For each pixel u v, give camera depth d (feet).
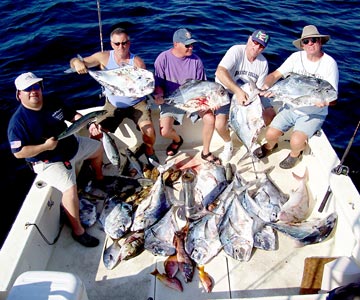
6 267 9.31
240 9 30.53
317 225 11.73
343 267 9.42
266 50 25.20
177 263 10.92
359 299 7.89
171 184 13.91
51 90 21.88
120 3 30.99
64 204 11.38
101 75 13.00
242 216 11.72
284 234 11.68
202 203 12.90
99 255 11.55
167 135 14.67
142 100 14.24
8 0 31.89
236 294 10.37
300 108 13.76
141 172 14.28
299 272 10.89
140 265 11.18
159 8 30.19
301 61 13.79
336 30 28.17
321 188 12.71
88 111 14.71
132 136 15.48
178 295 10.36
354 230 10.21
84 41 26.00
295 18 29.55
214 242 11.34
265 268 11.00
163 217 12.05
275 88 12.69
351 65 24.47
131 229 12.11
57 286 7.32
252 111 12.96
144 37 26.23
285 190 13.66
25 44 25.80
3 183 17.31
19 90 10.73
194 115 14.70
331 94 12.25
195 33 26.76
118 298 10.34
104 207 12.76
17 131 10.82
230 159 15.06
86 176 13.93
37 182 11.69
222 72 13.74
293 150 14.05
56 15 29.17
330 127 20.47
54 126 11.74
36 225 10.53
